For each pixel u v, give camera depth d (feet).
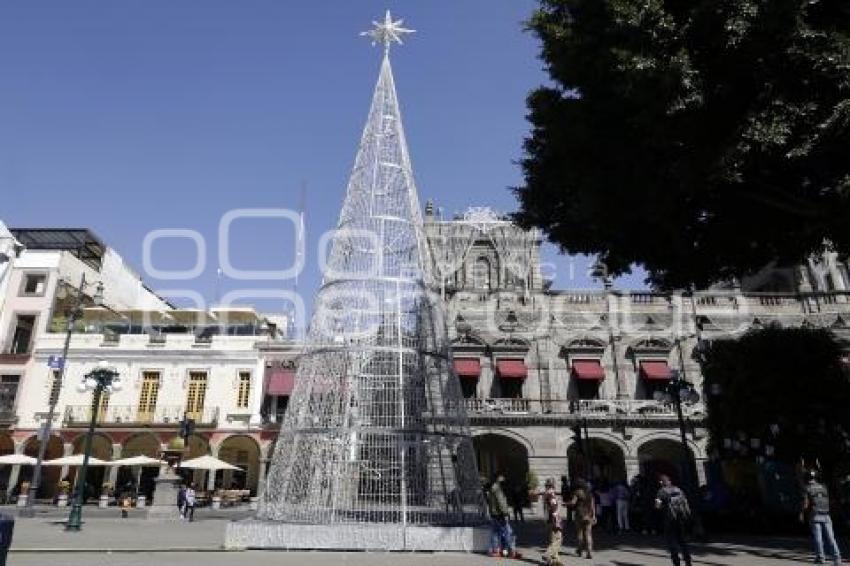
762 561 43.45
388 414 48.62
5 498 115.75
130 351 128.26
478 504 50.11
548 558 41.32
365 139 59.16
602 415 114.83
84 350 127.75
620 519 65.62
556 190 54.70
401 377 49.42
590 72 46.19
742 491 70.90
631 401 117.91
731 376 74.13
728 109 42.14
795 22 36.78
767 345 71.92
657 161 45.62
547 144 52.80
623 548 50.83
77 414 124.36
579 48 45.47
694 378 119.85
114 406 125.08
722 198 49.47
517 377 119.75
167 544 50.06
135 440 126.62
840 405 68.74
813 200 45.68
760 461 71.56
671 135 42.32
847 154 40.81
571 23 47.75
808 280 135.95
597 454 113.91
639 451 123.44
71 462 103.71
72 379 126.62
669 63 39.24
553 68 50.31
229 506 110.73
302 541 46.03
